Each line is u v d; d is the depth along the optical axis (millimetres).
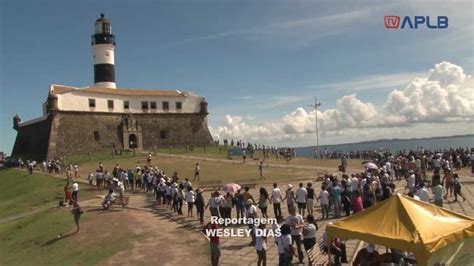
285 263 13258
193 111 75438
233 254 16297
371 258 12508
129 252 17922
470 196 23828
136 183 34656
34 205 33625
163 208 26406
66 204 30062
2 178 52219
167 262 16266
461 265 11055
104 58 73750
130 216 24750
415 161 30438
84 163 53312
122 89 71438
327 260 14055
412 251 9977
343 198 20672
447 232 10430
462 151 41125
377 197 20750
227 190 21125
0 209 34906
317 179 33531
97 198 31844
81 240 20766
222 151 65875
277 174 38875
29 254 20188
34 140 67000
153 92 73250
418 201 11656
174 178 28297
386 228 10797
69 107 62906
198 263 15859
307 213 22000
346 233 11328
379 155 43875
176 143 72562
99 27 73750
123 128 67750
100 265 16641
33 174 49250
